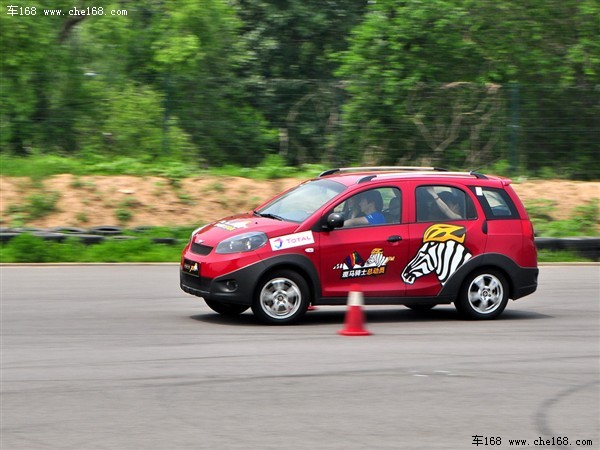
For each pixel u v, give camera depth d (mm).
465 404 8383
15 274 16391
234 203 21734
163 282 15750
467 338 11562
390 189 12664
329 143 24188
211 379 9109
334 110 24328
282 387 8828
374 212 12469
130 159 23047
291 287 12102
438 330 12102
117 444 7020
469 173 13344
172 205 21344
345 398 8477
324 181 13086
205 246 12188
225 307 12930
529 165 24391
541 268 18469
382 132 24375
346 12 40781
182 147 23672
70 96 23859
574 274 17703
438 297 12664
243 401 8305
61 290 14781
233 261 11844
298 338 11281
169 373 9344
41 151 23453
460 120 24484
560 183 23578
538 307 14172
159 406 8102
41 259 17828
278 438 7227
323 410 8055
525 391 8898
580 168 24422
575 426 7789
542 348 11023
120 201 21125
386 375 9406
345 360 10070
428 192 12812
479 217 12930
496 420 7902
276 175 23125
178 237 19766
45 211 20516
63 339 11055
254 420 7711
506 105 24391
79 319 12367
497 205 13109
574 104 24438
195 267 12133
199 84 24172
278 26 40062
